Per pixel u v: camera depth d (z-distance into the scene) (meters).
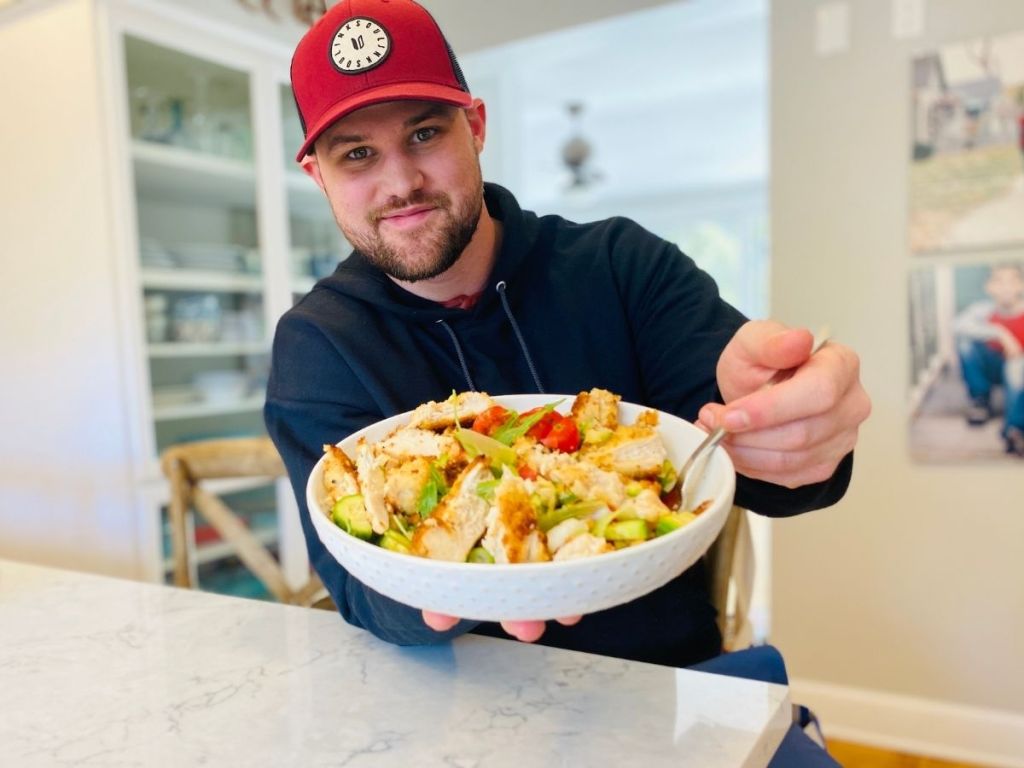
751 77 4.60
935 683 2.02
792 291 2.07
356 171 0.83
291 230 2.69
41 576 1.01
